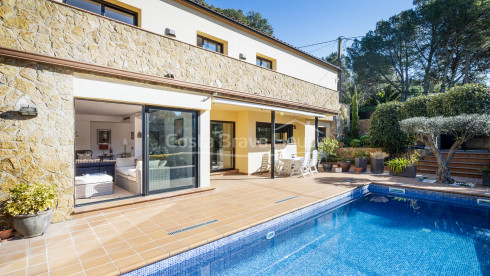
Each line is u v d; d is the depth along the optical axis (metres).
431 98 12.59
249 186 9.06
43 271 3.37
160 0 7.72
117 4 7.02
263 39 11.62
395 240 5.37
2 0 4.58
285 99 11.34
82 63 5.31
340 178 10.84
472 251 4.82
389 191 9.58
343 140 18.39
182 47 7.46
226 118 12.06
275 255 4.76
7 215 4.54
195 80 7.77
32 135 4.82
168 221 5.35
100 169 9.33
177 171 7.42
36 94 4.87
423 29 21.69
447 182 9.62
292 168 12.12
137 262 3.64
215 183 9.63
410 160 11.98
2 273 3.30
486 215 7.02
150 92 6.61
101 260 3.69
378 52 23.91
